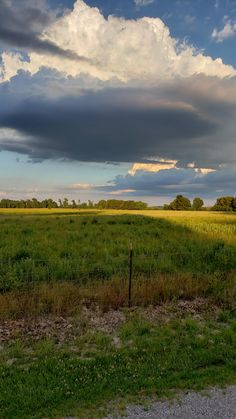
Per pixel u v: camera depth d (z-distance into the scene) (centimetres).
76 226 2569
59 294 892
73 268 1195
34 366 591
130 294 923
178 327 785
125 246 1655
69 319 812
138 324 788
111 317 839
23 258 1341
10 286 982
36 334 729
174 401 488
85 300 923
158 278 1045
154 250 1566
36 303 862
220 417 452
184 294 996
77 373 571
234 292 996
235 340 708
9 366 595
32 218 3647
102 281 1070
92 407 475
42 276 1108
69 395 504
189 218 3519
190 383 533
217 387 527
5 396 498
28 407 472
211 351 656
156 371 575
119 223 2850
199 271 1248
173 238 1986
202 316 867
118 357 632
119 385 531
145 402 486
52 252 1491
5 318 793
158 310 895
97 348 677
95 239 1909
